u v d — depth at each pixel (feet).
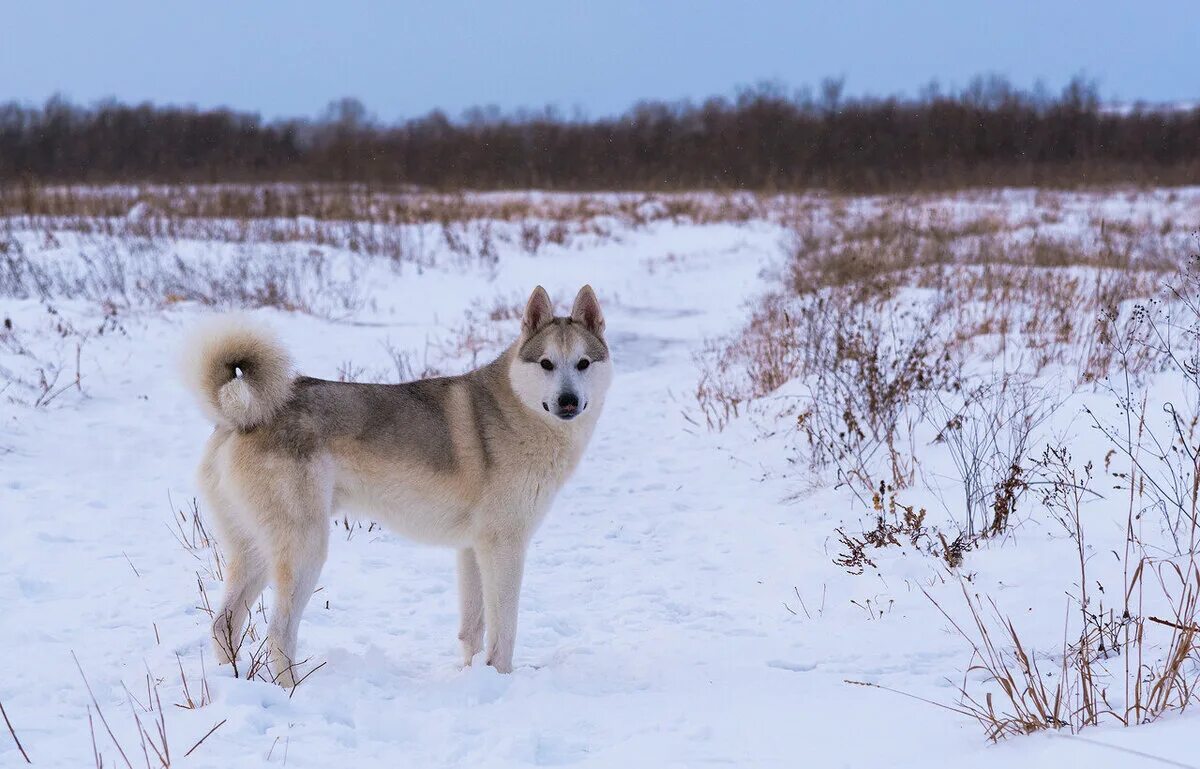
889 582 19.38
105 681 14.60
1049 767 10.14
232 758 11.53
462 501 16.57
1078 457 22.56
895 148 139.54
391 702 14.32
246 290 53.67
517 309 54.90
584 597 20.35
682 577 21.29
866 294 43.06
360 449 16.03
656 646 17.20
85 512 24.09
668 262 75.51
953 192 114.42
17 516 23.35
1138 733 10.66
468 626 17.08
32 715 12.95
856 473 25.04
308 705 13.67
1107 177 123.75
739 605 19.47
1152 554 17.70
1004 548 19.81
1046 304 39.37
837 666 15.58
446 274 66.69
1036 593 17.38
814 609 18.74
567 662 16.61
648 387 40.29
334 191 110.11
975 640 16.01
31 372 35.12
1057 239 64.18
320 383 16.25
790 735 12.53
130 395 34.88
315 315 51.24
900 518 22.47
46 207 80.02
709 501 26.63
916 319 35.06
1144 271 48.29
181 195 96.48
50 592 18.99
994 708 12.89
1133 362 28.91
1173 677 12.10
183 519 23.95
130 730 12.41
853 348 32.42
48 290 51.75
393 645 17.61
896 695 13.85
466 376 17.44
